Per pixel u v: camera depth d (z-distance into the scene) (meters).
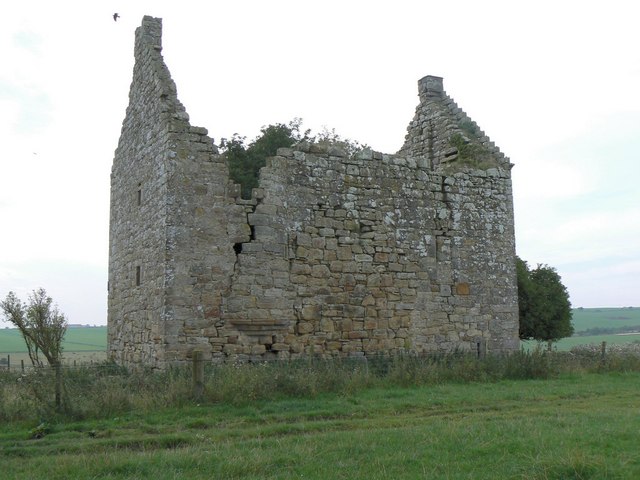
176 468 8.72
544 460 8.34
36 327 18.70
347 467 8.63
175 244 17.16
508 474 8.09
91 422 11.85
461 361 18.75
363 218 20.14
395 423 11.93
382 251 20.34
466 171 22.59
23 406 12.20
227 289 17.64
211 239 17.61
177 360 16.80
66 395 12.27
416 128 25.80
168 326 16.83
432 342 20.94
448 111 25.33
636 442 9.43
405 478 8.09
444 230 21.73
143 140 19.44
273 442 10.17
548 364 19.09
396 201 20.86
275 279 18.33
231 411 12.71
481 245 22.47
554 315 27.50
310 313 18.83
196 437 10.76
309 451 9.34
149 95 19.09
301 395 14.24
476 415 12.66
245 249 17.95
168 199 17.25
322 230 19.33
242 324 17.66
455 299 21.61
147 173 18.89
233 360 17.47
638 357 22.44
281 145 24.84
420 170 21.56
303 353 18.58
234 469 8.53
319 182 19.48
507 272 22.95
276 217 18.55
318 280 19.08
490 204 22.94
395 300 20.39
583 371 19.80
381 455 9.16
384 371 17.91
